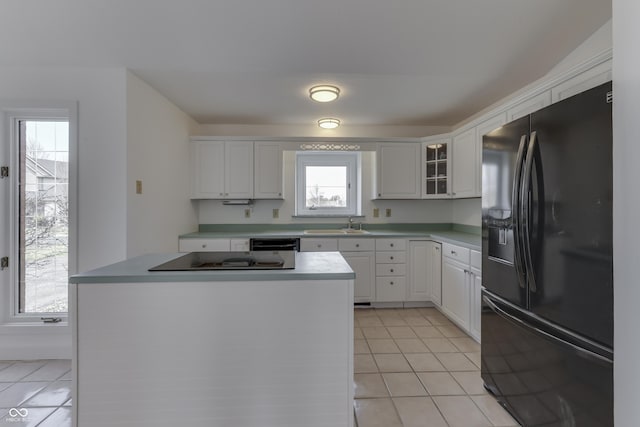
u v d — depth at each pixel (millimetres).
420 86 2775
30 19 1911
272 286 1323
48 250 2383
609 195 1092
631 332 864
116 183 2328
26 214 2375
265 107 3338
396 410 1723
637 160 837
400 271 3521
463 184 3230
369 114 3598
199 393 1309
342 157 4281
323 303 1340
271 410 1332
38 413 1701
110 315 1280
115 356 1284
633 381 859
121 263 1524
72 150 2307
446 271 3086
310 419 1345
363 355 2377
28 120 2385
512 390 1637
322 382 1344
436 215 4156
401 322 3080
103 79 2332
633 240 853
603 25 1935
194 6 1828
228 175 3721
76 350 1278
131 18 1908
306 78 2605
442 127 4098
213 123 3947
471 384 1979
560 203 1294
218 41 2096
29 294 2379
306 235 3508
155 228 2801
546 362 1389
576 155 1215
